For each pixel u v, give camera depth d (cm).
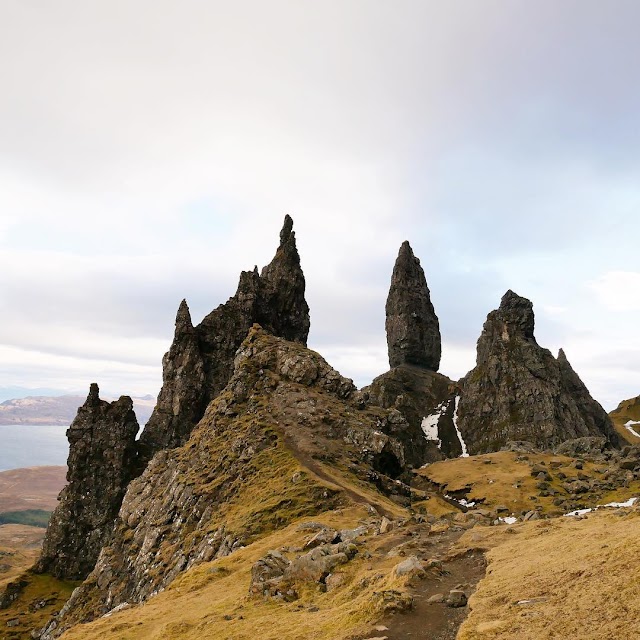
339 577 4134
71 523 18625
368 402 17962
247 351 17588
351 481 10600
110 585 11688
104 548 13238
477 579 3366
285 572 4541
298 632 3100
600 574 2545
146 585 9500
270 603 4097
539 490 16638
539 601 2517
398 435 15612
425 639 2509
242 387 15662
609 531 3434
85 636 4831
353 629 2775
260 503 9331
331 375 16475
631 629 1934
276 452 11731
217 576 6000
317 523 7150
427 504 12375
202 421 15912
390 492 11731
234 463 12044
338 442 12962
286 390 15112
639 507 4453
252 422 13450
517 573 3091
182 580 6431
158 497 13525
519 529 4594
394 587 3347
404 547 4525
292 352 17212
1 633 14425
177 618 4619
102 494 19138
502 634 2244
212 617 4109
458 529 5219
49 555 18162
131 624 4816
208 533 9394
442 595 3062
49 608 16088
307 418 13612
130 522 13638
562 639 2052
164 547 10606
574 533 3747
